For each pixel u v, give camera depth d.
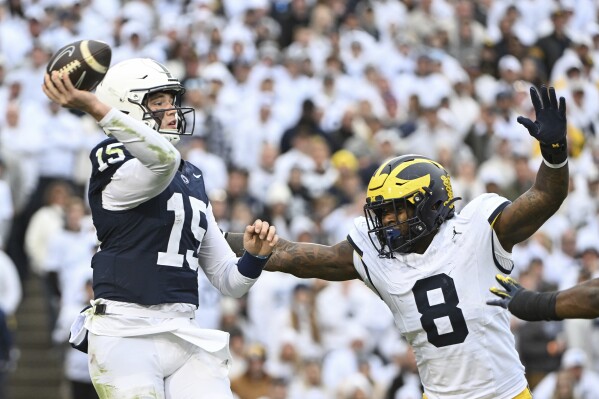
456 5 63.22
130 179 17.27
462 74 58.75
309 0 61.03
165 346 17.73
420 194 18.50
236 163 49.03
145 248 17.62
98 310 17.64
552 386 38.19
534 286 42.69
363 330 40.44
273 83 51.81
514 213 18.33
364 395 38.28
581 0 67.81
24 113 45.78
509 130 54.03
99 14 57.06
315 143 48.03
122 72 18.03
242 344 38.94
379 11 62.00
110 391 17.48
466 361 18.53
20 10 54.34
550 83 60.97
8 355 37.00
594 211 49.22
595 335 39.72
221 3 58.69
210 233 19.00
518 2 65.81
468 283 18.48
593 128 56.50
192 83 50.22
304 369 38.97
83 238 41.84
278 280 40.91
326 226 44.81
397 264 18.80
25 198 45.31
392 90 56.69
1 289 40.03
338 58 55.94
